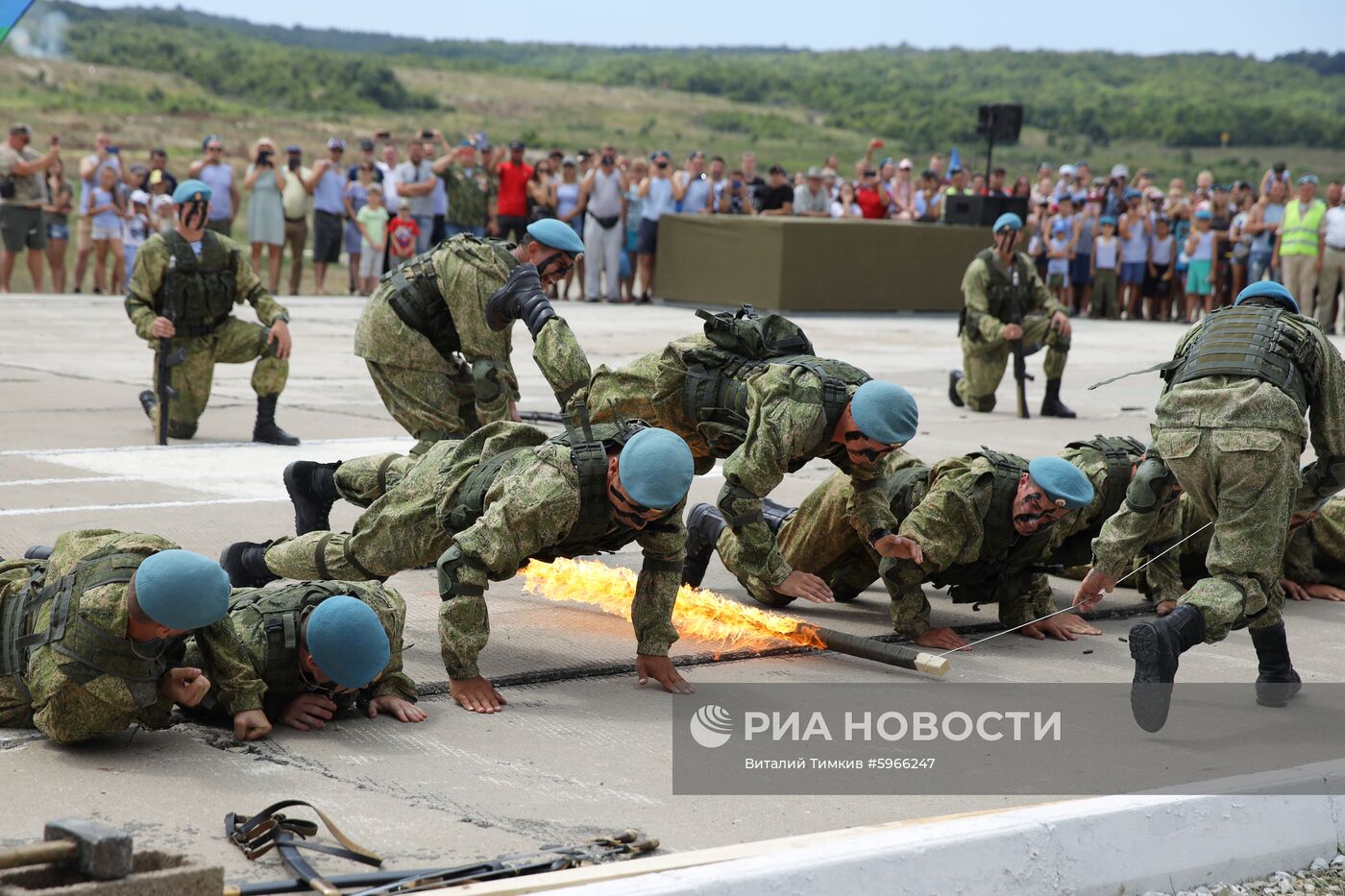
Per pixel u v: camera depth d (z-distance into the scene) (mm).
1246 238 23297
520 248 7188
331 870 3568
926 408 13258
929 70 159125
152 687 4305
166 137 60375
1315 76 140625
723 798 4227
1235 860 4062
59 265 21516
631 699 5168
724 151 89375
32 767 4219
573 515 4891
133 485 8414
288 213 22766
